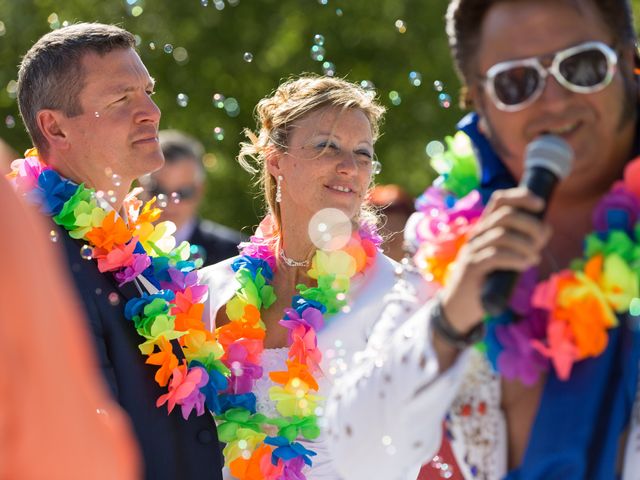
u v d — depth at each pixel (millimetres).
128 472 2291
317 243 5508
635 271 3182
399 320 3703
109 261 5199
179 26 17594
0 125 16672
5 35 16859
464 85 3500
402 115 17734
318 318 5324
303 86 5730
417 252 3676
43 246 2236
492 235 2951
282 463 5270
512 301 3320
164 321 5160
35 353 2156
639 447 3170
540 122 3178
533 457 3188
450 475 3686
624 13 3268
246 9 17953
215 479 5195
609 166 3332
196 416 5258
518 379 3340
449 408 3441
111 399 4969
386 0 18078
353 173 5516
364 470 3352
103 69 5539
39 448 2145
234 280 5785
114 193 5629
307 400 5273
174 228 5824
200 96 17625
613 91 3178
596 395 3184
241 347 5465
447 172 3695
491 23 3254
